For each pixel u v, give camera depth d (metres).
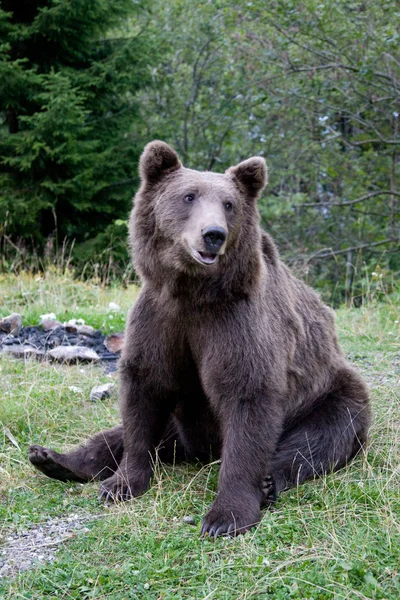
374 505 7.55
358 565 6.33
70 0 26.81
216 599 6.05
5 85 26.61
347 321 15.80
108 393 11.58
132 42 29.03
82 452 8.80
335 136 24.31
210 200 7.63
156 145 8.21
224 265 7.71
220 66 32.75
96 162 27.72
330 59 22.58
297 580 6.19
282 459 8.43
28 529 7.55
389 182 26.02
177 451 9.20
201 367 8.04
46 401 11.06
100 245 27.92
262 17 22.50
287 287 8.94
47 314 15.75
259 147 30.33
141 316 8.27
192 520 7.55
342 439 8.65
